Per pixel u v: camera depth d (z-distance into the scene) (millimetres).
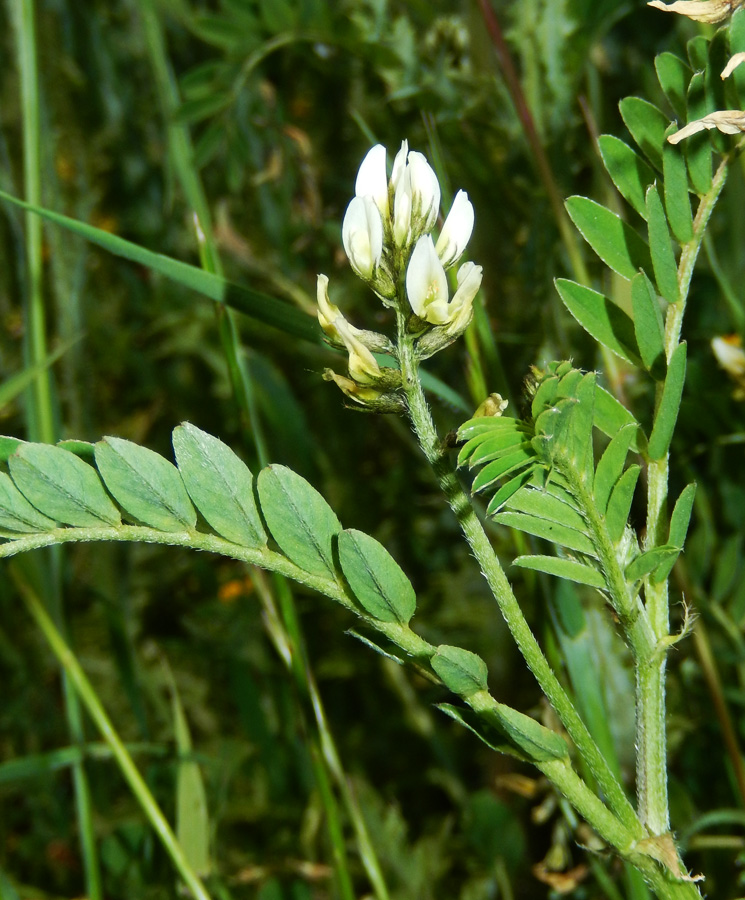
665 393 209
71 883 420
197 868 318
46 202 424
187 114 361
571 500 205
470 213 210
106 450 205
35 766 311
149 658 489
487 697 206
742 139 216
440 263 200
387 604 206
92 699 302
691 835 304
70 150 527
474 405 282
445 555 457
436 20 361
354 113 292
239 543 208
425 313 201
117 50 536
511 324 354
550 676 205
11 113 473
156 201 552
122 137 542
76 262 446
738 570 322
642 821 208
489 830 358
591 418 200
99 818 430
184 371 554
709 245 297
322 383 481
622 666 280
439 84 349
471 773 420
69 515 206
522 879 350
